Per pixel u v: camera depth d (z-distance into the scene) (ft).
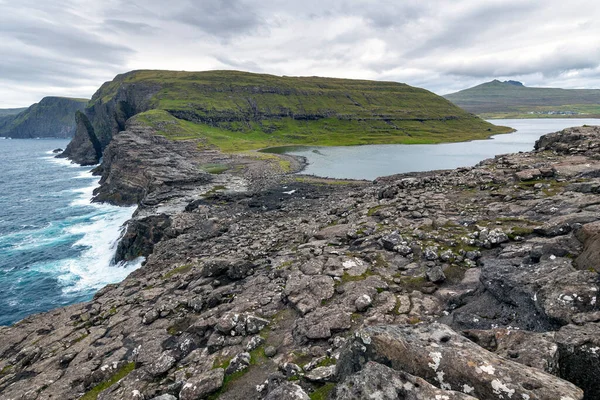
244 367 37.06
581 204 55.67
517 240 51.11
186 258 108.78
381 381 21.39
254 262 74.79
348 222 90.63
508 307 35.88
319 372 30.42
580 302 29.55
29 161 574.15
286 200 199.00
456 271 49.14
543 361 23.07
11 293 132.16
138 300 70.79
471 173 104.22
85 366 48.06
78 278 145.07
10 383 50.21
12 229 207.00
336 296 48.98
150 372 41.50
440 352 23.49
